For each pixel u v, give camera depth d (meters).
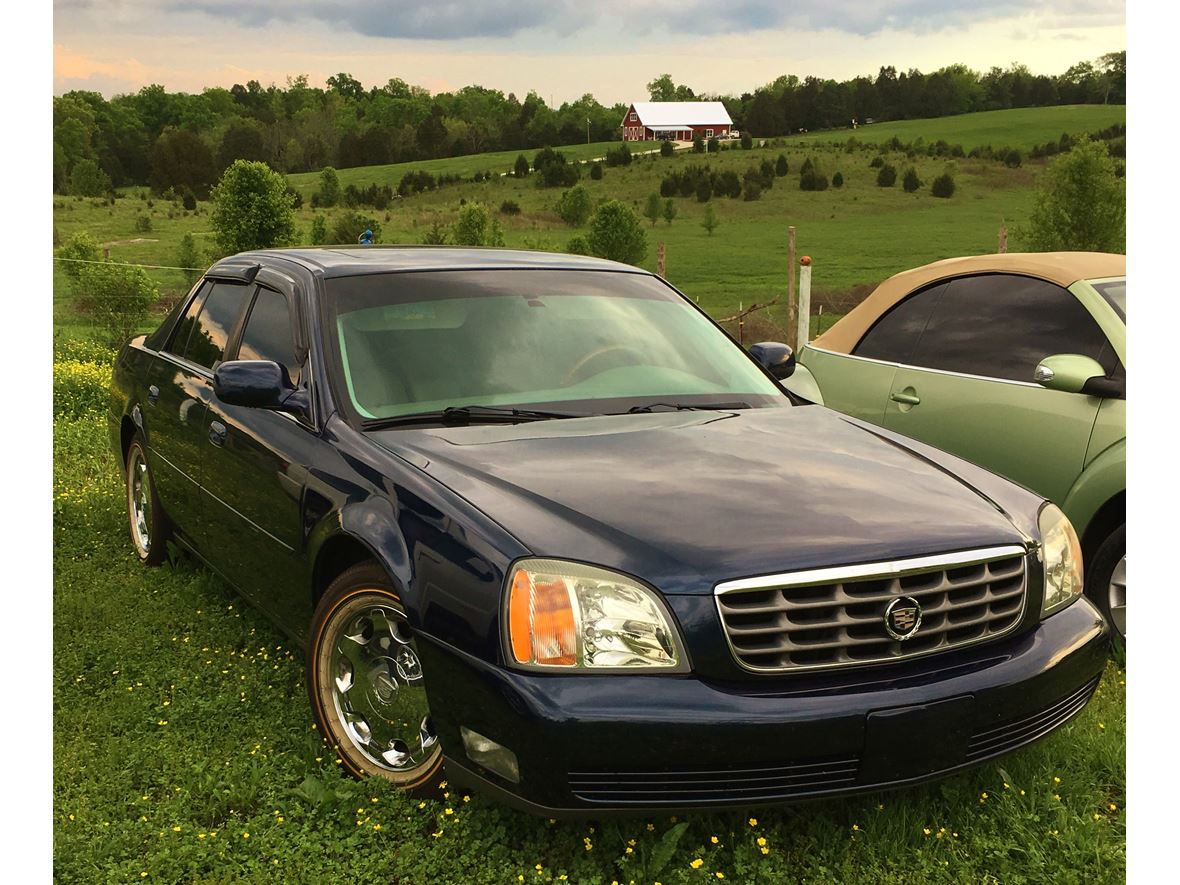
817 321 33.16
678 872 2.78
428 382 3.69
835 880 2.84
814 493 3.02
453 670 2.76
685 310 4.56
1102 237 40.62
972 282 5.51
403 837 2.99
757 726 2.55
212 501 4.45
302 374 3.79
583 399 3.76
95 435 9.41
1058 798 3.20
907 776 2.70
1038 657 2.92
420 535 2.95
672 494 2.96
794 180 128.62
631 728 2.53
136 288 25.69
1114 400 4.51
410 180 142.00
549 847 2.94
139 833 3.03
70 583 5.25
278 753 3.50
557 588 2.65
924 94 198.88
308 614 3.62
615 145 191.00
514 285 4.23
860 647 2.70
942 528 2.89
